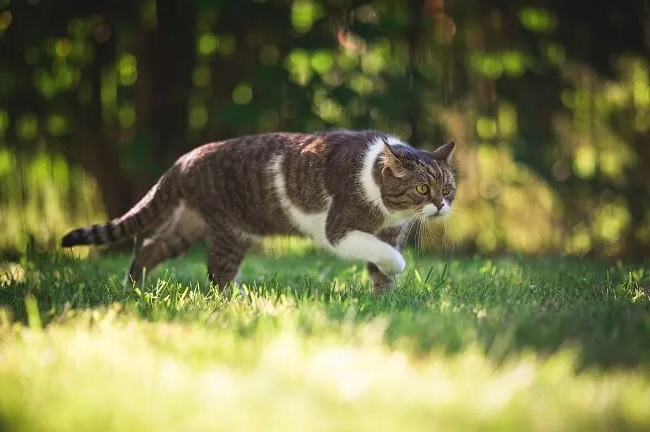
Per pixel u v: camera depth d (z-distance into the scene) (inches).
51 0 502.6
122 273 382.6
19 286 325.4
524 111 551.2
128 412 164.9
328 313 253.6
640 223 550.3
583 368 199.3
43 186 546.9
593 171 554.3
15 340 219.9
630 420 164.4
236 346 209.6
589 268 396.8
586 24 552.1
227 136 533.3
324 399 172.1
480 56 554.6
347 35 525.3
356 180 321.1
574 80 563.5
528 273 374.3
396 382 181.3
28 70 523.5
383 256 318.7
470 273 381.1
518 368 189.3
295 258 452.8
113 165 538.6
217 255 339.9
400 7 538.0
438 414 165.5
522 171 554.3
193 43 532.1
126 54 530.9
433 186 324.2
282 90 499.2
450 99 552.4
